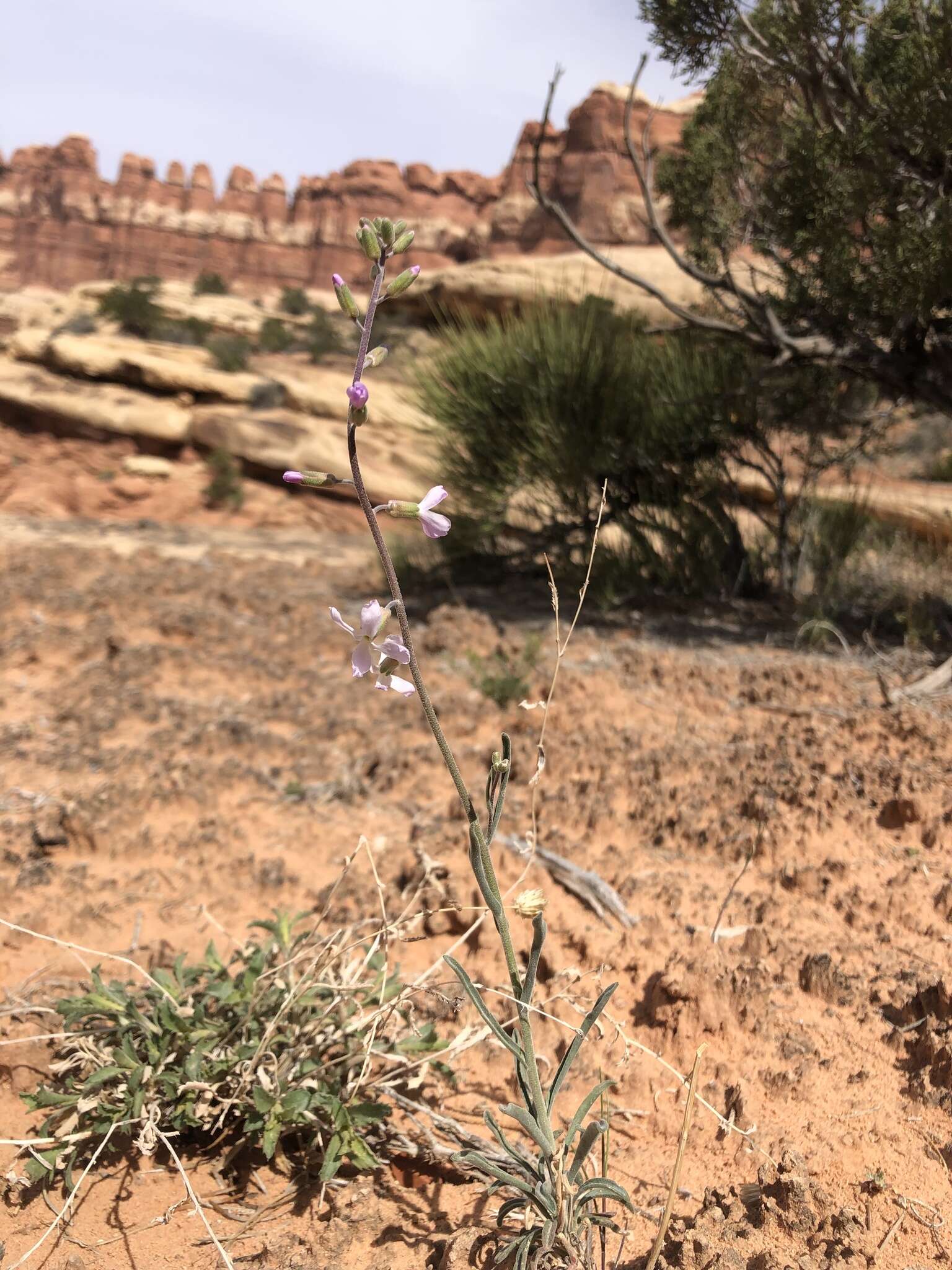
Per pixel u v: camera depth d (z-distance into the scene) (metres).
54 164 109.19
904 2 6.43
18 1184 2.13
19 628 7.11
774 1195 1.97
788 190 6.92
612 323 8.98
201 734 4.99
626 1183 2.13
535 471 8.87
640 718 5.42
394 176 97.81
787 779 4.29
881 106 6.48
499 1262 1.74
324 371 23.20
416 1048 2.39
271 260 103.31
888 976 2.83
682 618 8.08
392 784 4.54
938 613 7.59
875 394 9.65
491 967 3.01
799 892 3.43
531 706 1.95
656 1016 2.68
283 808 4.30
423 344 10.80
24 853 3.83
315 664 6.78
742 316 8.35
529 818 4.00
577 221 65.75
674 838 3.88
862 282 6.72
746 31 6.83
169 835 3.95
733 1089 2.38
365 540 14.68
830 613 8.03
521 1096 2.46
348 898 3.41
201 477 20.30
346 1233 1.96
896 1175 2.07
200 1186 2.17
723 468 8.93
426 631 7.36
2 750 4.90
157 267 105.75
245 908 3.42
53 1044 2.52
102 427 20.83
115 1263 1.94
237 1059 2.25
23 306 79.19
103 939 3.21
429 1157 2.24
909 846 3.78
